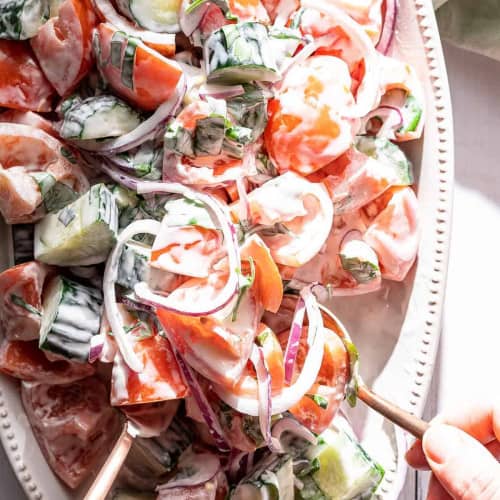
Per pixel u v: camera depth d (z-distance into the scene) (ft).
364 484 2.34
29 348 2.25
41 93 2.23
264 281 2.21
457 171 2.69
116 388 2.18
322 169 2.30
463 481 2.04
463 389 2.64
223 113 2.17
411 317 2.35
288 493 2.31
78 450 2.30
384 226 2.31
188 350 2.19
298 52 2.29
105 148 2.21
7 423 2.25
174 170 2.21
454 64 2.69
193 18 2.23
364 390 2.25
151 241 2.24
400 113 2.33
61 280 2.20
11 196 2.16
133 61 2.15
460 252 2.67
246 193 2.27
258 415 2.21
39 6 2.19
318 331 2.26
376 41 2.34
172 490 2.28
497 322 2.66
